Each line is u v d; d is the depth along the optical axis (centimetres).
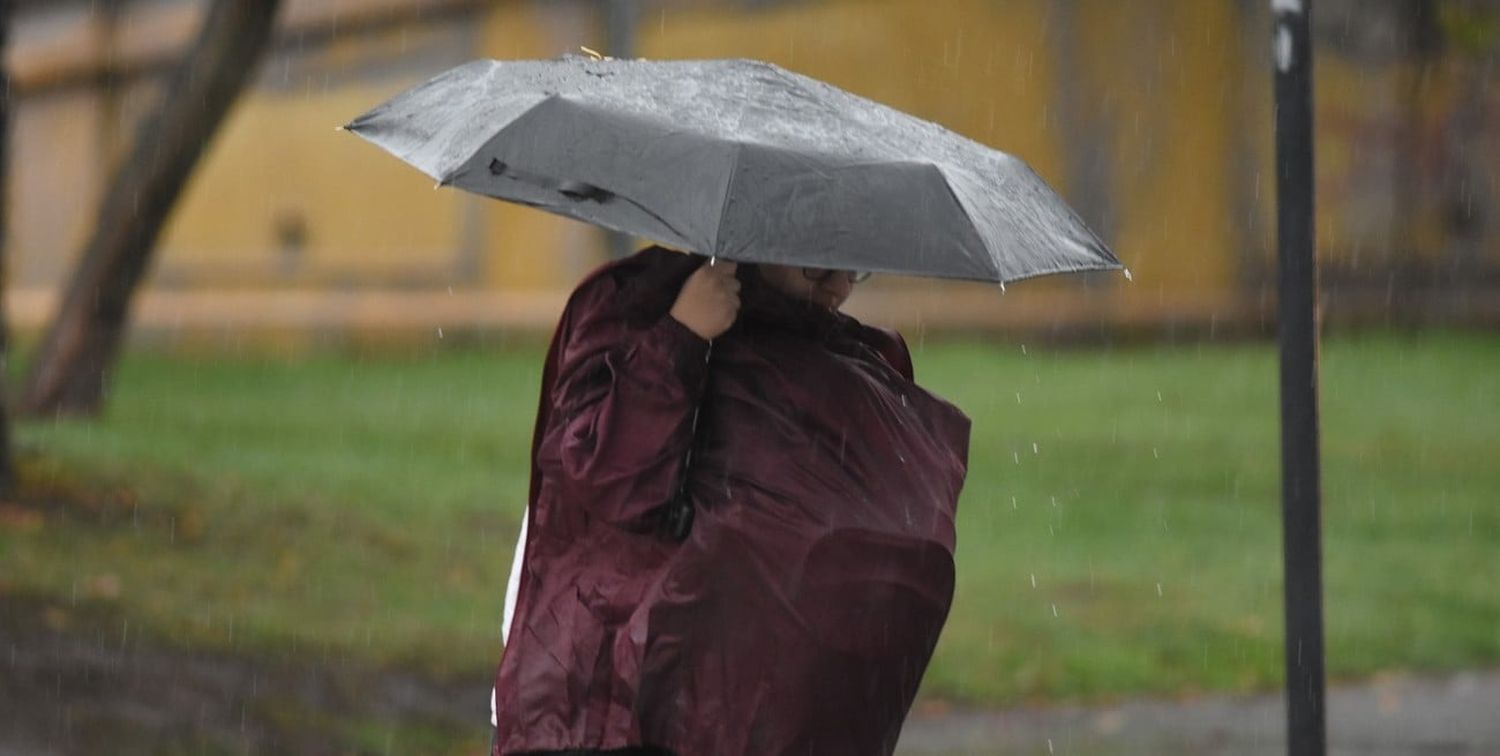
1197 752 2986
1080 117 7650
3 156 5081
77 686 2927
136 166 5566
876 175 1271
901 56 7731
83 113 9919
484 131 1316
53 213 10138
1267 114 7838
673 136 1266
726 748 1312
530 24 7944
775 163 1250
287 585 3788
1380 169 8125
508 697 1345
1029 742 3055
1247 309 7650
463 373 7025
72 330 5634
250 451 5162
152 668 3086
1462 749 3002
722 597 1318
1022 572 4250
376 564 4044
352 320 8362
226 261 9038
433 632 3559
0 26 4825
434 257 8356
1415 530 4778
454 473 5081
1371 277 8050
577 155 1270
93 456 4797
